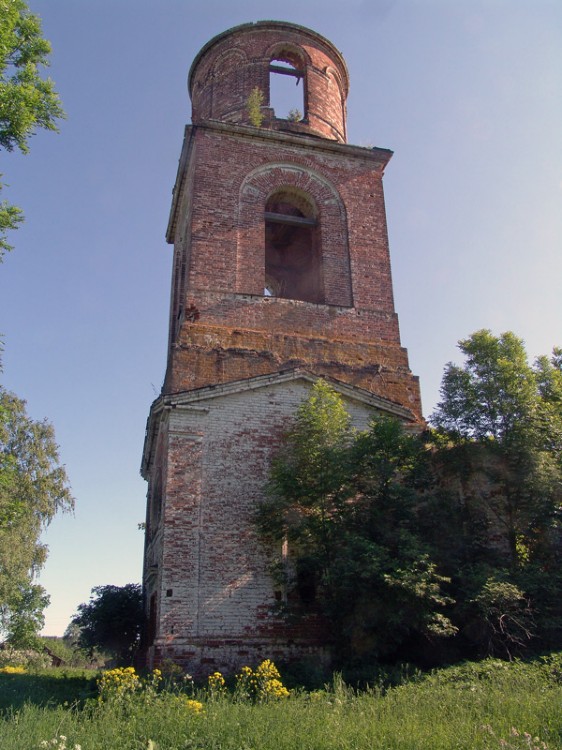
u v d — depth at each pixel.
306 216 20.97
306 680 11.80
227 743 7.11
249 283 17.94
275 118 21.12
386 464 13.50
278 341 17.12
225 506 14.40
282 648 13.38
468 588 12.30
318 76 22.59
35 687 14.72
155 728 7.81
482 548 13.66
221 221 18.52
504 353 15.71
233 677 12.67
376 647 12.14
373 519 12.91
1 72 11.84
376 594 11.66
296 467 13.77
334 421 14.18
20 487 29.08
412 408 17.30
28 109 11.59
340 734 7.11
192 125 19.72
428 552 11.98
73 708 10.68
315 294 19.64
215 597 13.49
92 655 18.92
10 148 11.71
